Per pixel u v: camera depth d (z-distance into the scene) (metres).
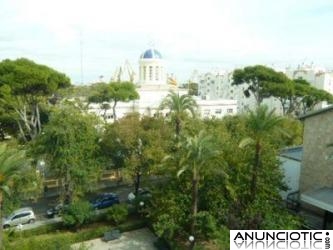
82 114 38.16
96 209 37.97
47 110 53.59
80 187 36.28
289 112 78.31
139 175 38.34
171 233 28.47
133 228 33.88
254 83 72.62
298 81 80.50
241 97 123.88
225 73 137.38
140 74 92.19
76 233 31.84
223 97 133.88
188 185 30.11
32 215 34.97
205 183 30.70
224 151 31.86
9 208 30.66
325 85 116.62
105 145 38.78
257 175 30.47
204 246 28.92
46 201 41.34
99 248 30.25
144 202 35.22
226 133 38.44
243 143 28.36
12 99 48.09
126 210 33.81
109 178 49.19
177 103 38.72
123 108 75.69
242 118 45.38
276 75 69.56
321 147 32.59
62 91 55.81
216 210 29.73
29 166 29.30
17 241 28.36
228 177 29.75
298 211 33.97
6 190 24.70
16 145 39.59
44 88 49.53
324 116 32.19
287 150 40.81
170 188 30.98
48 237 31.05
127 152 38.56
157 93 83.62
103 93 66.44
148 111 57.56
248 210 28.95
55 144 35.62
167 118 39.84
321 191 30.86
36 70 47.25
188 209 29.89
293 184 36.78
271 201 30.81
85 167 36.56
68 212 33.06
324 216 29.97
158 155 34.59
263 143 30.58
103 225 34.25
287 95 71.31
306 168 34.16
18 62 48.91
